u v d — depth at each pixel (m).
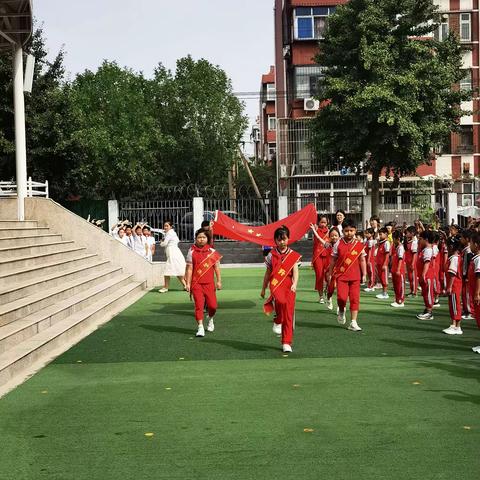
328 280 13.82
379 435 5.75
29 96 30.84
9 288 11.05
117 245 19.19
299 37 43.44
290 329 9.60
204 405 6.81
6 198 18.28
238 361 9.01
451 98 29.84
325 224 15.34
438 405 6.67
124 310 14.52
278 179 42.72
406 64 29.28
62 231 18.83
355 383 7.64
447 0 42.38
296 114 43.56
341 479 4.78
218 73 49.97
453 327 10.97
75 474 4.99
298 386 7.54
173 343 10.43
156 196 30.19
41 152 30.50
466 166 42.19
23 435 5.95
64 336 10.59
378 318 12.83
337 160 31.83
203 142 49.00
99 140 45.56
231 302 15.77
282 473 4.91
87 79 49.84
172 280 21.95
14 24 17.44
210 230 11.39
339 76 30.33
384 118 27.66
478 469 4.93
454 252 10.88
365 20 28.92
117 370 8.56
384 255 16.30
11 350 8.99
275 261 9.64
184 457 5.30
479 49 42.44
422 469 4.95
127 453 5.42
